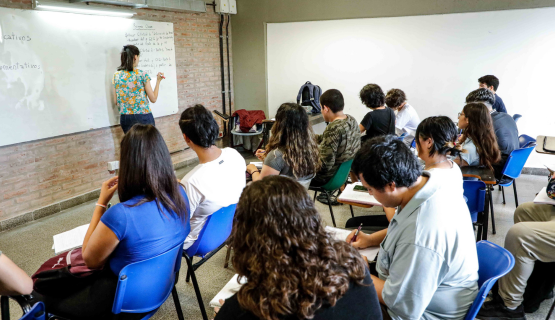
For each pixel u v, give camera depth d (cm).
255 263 81
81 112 383
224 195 201
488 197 245
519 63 453
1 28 310
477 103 269
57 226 343
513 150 282
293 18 556
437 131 166
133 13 407
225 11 558
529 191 408
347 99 554
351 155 295
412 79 509
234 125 569
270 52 586
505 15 445
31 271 269
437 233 118
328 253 83
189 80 527
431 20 481
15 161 337
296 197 84
